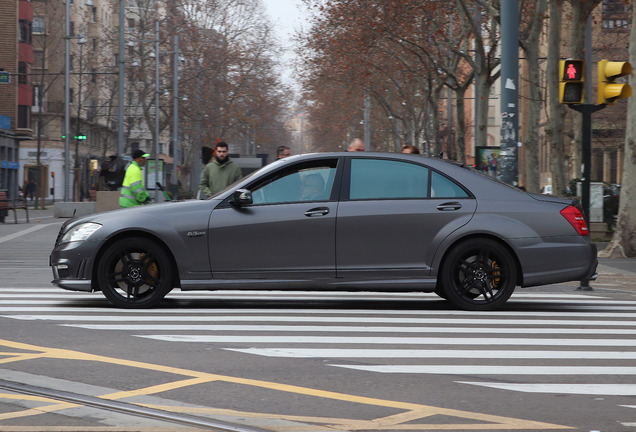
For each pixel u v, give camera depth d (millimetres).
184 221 13977
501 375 9414
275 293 16828
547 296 17000
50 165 114438
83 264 14078
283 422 7426
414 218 14000
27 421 7418
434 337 11680
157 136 82562
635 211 27656
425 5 49062
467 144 118438
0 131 87625
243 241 13953
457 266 14141
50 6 98938
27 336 11531
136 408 7844
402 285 14000
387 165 14305
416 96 76438
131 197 21766
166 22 93625
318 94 97375
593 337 11844
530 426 7398
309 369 9594
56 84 114438
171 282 14203
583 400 8344
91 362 9859
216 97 92500
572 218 14273
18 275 20375
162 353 10422
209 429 7219
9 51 92125
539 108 40219
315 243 13969
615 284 19656
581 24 38000
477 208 14117
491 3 39219
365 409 7914
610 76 18328
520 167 107312
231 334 11766
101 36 124562
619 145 79062
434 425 7379
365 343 11188
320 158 14312
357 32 53344
